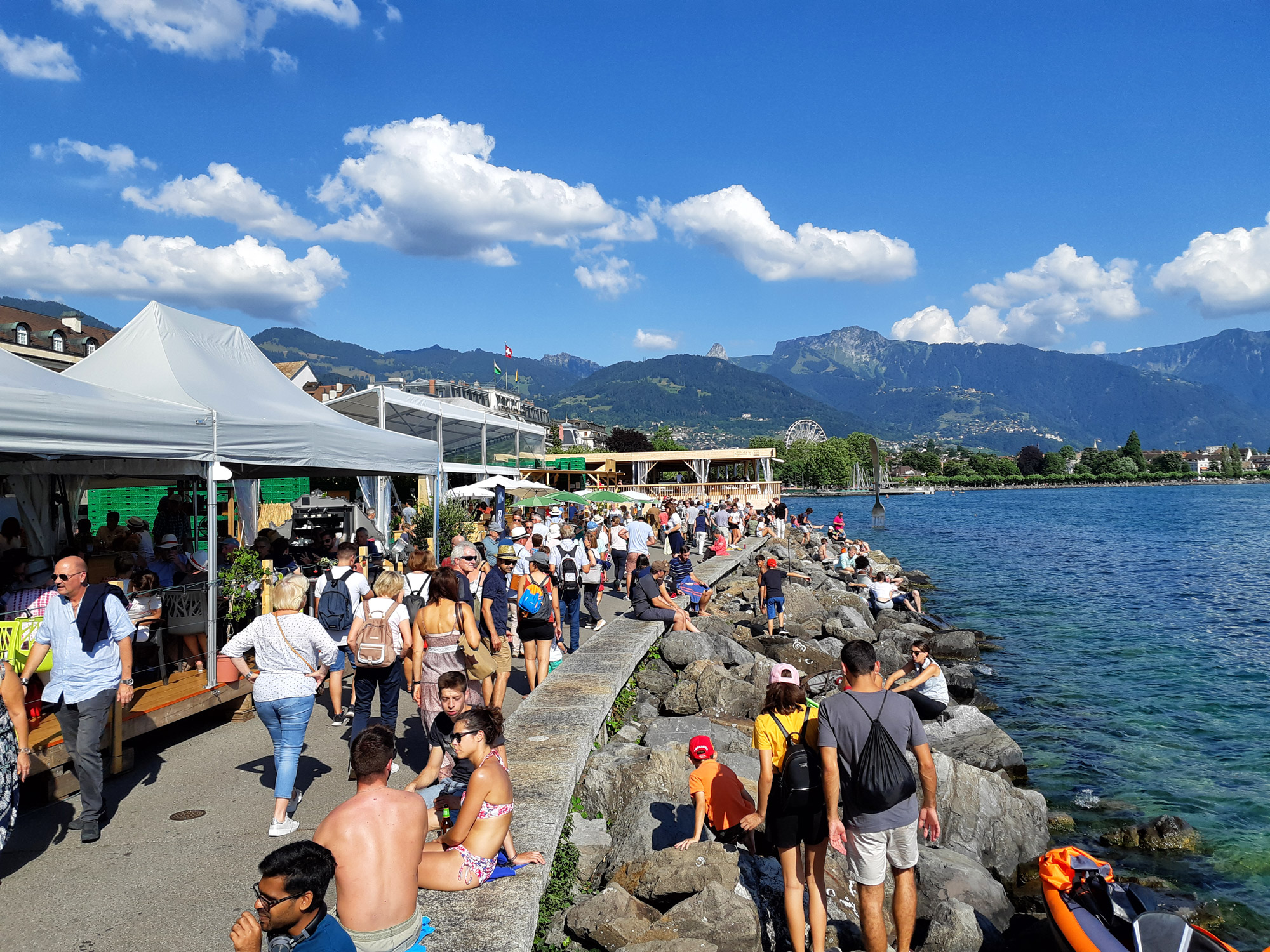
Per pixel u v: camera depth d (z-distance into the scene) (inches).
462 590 327.0
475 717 194.2
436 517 574.9
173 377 411.5
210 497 347.9
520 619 408.2
